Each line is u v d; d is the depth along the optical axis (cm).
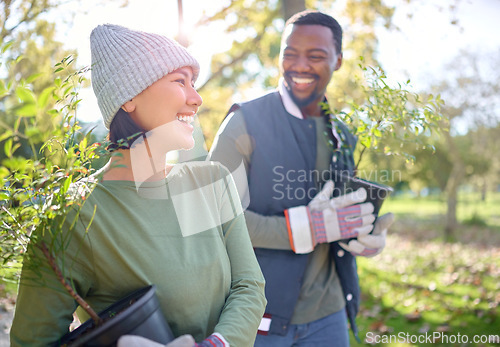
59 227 110
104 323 111
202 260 129
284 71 217
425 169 2167
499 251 1073
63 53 300
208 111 591
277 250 202
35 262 114
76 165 113
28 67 294
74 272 122
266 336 199
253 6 593
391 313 527
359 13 540
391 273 768
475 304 542
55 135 104
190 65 136
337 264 211
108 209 126
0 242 115
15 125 93
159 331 113
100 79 132
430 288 638
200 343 116
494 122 1467
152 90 130
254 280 137
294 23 219
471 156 1997
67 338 118
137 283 124
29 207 114
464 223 1872
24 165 95
